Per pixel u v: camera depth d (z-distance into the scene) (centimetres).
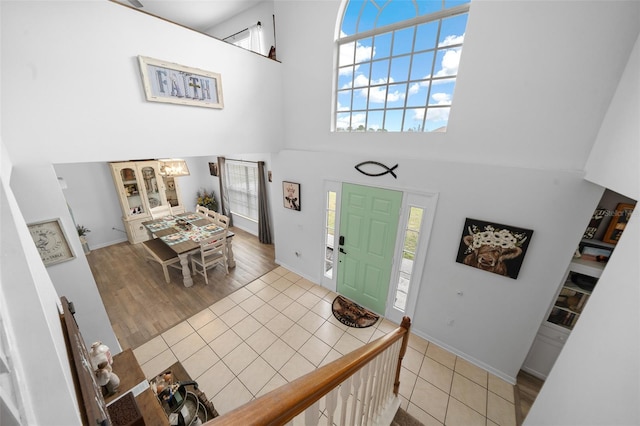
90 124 203
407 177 275
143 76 223
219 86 285
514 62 204
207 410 172
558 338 241
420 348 297
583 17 174
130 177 541
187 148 272
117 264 474
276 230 460
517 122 213
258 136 348
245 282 423
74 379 85
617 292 91
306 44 324
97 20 193
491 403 237
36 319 59
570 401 102
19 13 162
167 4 411
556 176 199
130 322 331
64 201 202
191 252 401
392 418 182
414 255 292
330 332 318
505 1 198
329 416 98
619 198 209
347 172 322
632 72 145
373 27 275
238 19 451
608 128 164
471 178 237
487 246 240
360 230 336
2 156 132
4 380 41
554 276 217
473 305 265
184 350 289
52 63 179
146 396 150
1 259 58
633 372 69
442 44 240
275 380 256
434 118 261
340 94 322
